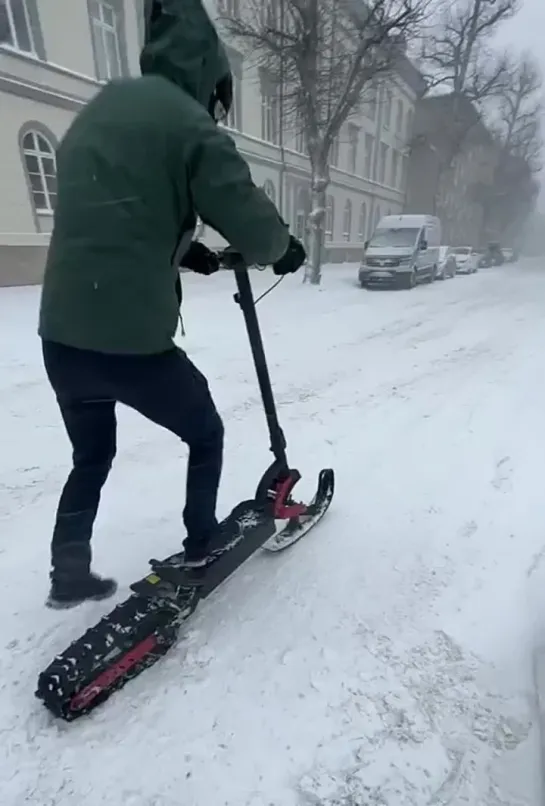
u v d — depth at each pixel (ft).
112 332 4.29
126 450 10.60
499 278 57.57
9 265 36.70
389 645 5.65
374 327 23.86
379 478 9.40
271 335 21.42
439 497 8.73
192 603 5.48
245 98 56.75
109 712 4.82
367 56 38.99
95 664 4.66
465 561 7.09
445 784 4.26
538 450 10.50
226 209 4.20
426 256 46.78
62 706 4.49
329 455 10.34
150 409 4.87
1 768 4.31
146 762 4.39
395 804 4.11
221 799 4.12
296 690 5.10
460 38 75.00
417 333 22.44
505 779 4.29
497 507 8.42
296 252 5.48
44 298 4.62
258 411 12.76
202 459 5.37
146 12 4.58
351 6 42.34
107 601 6.17
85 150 4.25
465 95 80.69
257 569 6.90
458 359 17.81
